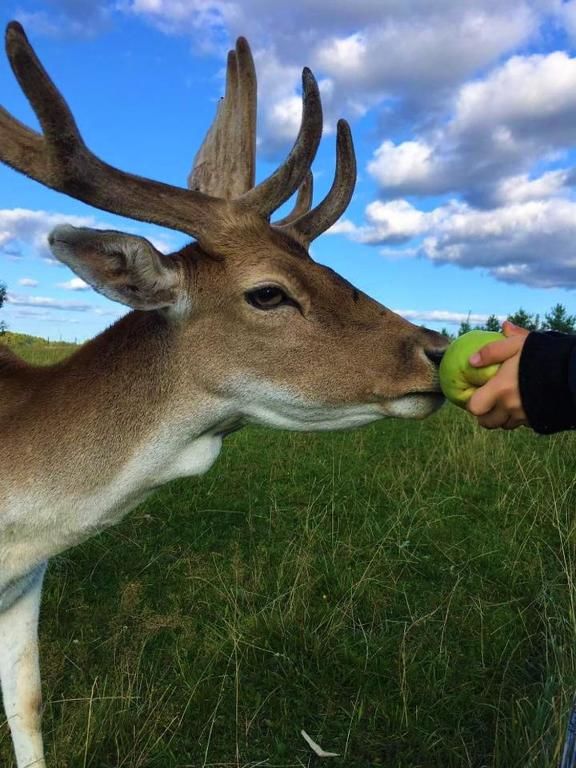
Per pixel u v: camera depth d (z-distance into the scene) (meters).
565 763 0.40
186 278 0.63
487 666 0.82
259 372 0.64
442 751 0.70
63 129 0.58
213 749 0.72
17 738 0.66
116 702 0.75
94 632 0.92
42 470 0.62
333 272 0.66
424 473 1.42
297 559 1.03
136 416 0.63
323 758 0.70
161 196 0.62
